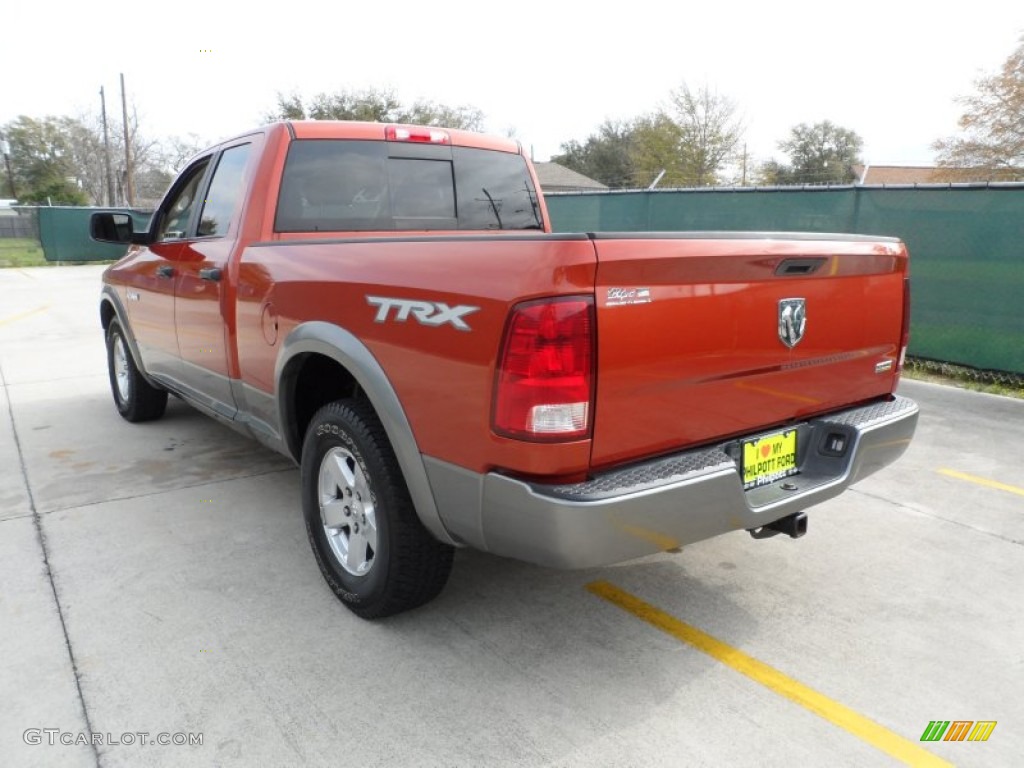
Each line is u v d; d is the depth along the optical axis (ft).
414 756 7.59
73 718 8.09
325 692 8.55
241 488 14.80
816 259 8.87
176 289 14.25
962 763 7.59
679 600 10.69
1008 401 22.15
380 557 9.31
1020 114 112.16
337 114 120.37
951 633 9.88
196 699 8.41
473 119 138.41
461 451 7.84
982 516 13.61
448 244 7.96
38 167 199.62
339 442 9.73
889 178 167.63
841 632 9.89
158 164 175.83
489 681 8.79
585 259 6.98
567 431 7.14
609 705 8.40
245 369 11.99
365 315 8.91
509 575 11.35
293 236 12.16
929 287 25.59
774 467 9.29
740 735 7.94
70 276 65.82
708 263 7.79
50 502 14.02
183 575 11.25
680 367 7.84
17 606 10.30
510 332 7.14
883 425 9.83
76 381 24.39
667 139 157.79
